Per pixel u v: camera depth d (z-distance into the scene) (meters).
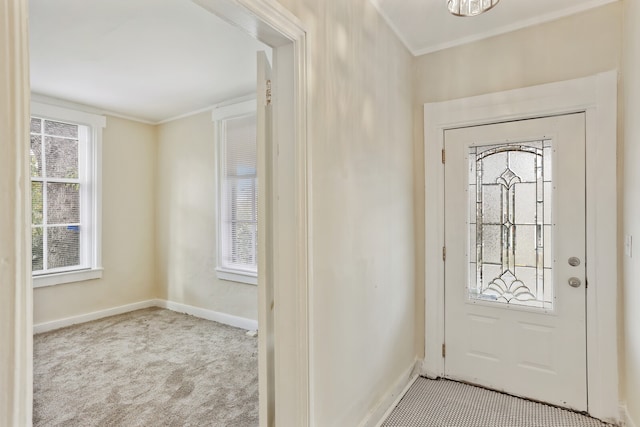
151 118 4.24
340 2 1.61
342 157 1.63
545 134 2.16
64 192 3.69
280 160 1.36
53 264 3.60
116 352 2.94
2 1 0.56
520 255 2.25
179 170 4.15
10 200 0.56
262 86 1.42
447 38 2.37
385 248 2.10
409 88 2.48
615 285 1.96
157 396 2.25
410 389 2.35
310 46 1.37
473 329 2.39
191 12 2.04
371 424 1.87
